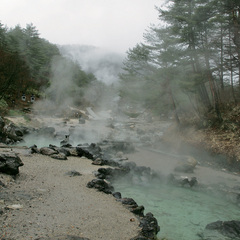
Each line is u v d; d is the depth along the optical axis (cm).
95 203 630
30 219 480
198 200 880
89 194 697
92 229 480
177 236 580
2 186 628
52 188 693
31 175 784
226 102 2080
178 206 803
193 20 1816
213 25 1798
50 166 954
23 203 552
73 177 849
